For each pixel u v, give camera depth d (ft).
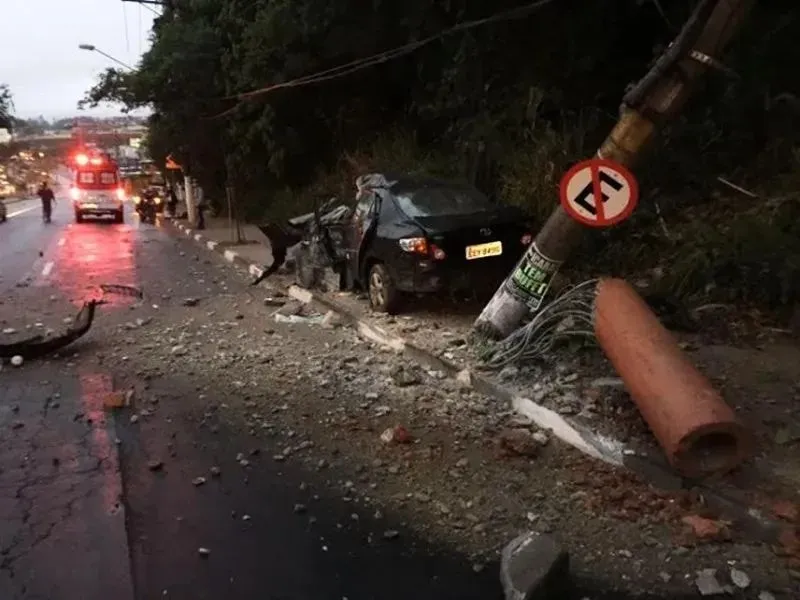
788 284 26.02
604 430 18.51
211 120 78.23
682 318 25.75
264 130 69.00
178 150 86.28
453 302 33.35
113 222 113.60
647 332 18.04
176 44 75.92
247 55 63.00
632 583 13.21
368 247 32.65
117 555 14.17
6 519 15.60
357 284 36.09
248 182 83.46
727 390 20.38
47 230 95.96
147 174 191.42
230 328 32.89
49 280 48.52
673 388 16.35
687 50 20.04
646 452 17.25
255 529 15.21
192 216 100.37
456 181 33.76
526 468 17.72
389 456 18.62
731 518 15.07
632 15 40.98
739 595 12.73
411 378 23.95
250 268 50.93
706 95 36.96
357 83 64.13
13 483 17.31
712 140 36.42
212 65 75.66
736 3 19.53
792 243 27.63
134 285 45.88
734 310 27.02
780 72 34.30
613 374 21.97
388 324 30.35
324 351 28.40
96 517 15.67
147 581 13.38
